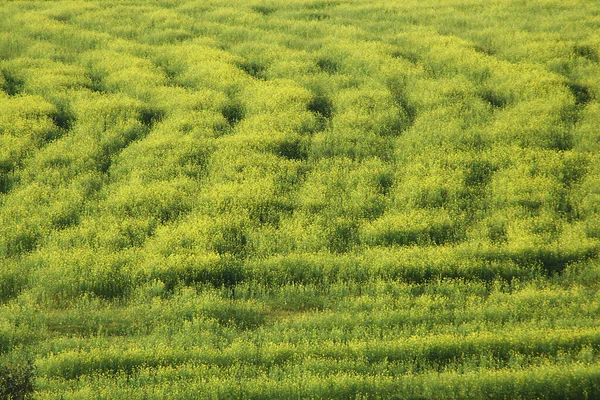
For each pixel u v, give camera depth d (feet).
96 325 32.76
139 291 36.35
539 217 45.85
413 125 61.82
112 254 39.93
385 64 73.82
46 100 66.08
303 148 57.72
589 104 63.05
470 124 60.44
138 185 50.26
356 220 46.73
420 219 45.68
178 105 64.90
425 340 30.04
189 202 48.49
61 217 45.85
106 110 62.69
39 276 37.09
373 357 29.35
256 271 38.99
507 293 36.04
